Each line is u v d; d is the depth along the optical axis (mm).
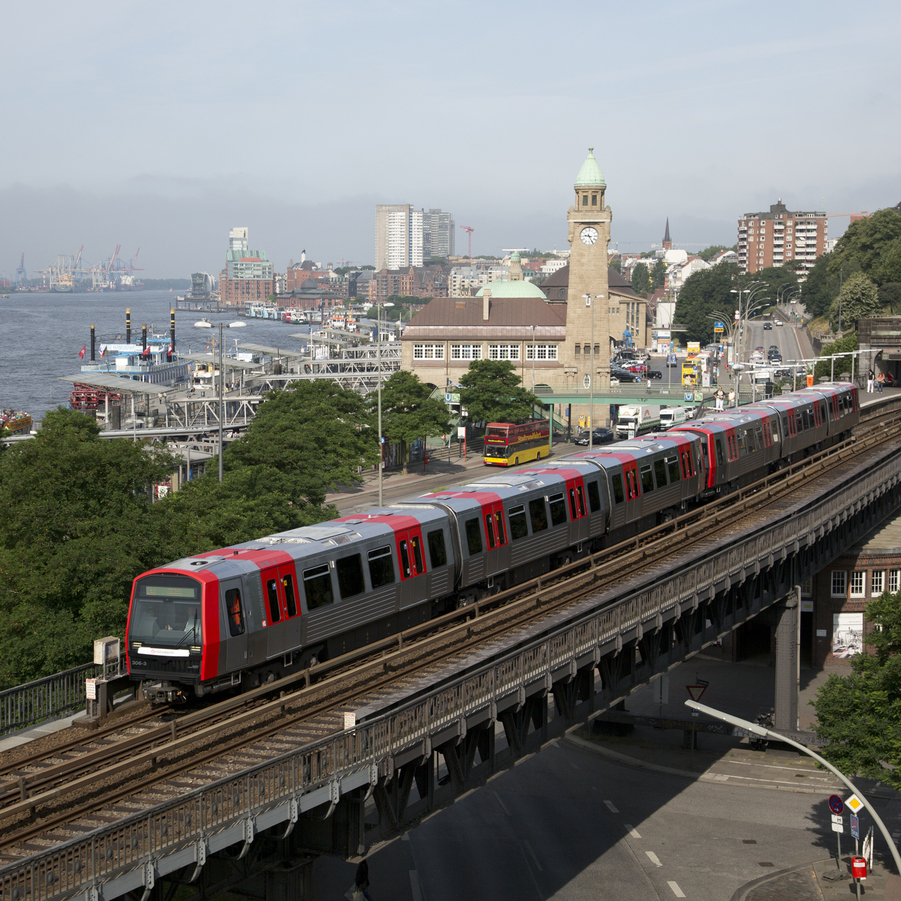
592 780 49969
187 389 147375
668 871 40312
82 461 40719
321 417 88625
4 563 37688
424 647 31609
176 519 41469
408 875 40062
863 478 57594
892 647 39500
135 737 25203
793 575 50469
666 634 38688
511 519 39844
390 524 34406
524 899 38031
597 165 151625
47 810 21641
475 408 125938
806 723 54906
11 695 28516
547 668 30344
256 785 21594
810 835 43625
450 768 27922
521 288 188750
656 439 53750
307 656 31281
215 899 32344
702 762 52156
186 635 27344
